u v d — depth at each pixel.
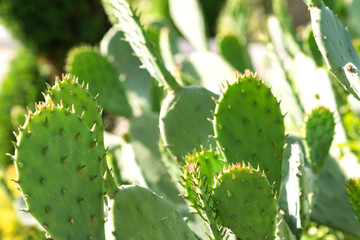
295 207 2.24
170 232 2.04
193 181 2.01
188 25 5.09
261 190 2.02
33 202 1.93
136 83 3.77
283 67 2.68
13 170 5.50
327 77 2.82
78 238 1.96
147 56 2.30
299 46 3.46
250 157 2.17
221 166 2.14
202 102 2.33
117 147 3.55
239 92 2.13
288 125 2.79
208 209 2.01
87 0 9.45
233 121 2.15
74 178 1.96
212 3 12.38
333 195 2.57
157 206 2.04
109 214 2.00
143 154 2.99
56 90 2.09
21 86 8.58
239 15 4.91
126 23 2.28
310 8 2.15
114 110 3.69
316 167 2.37
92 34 9.58
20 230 4.34
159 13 12.12
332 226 2.57
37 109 1.96
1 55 11.23
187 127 2.33
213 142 2.34
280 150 2.17
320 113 2.33
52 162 1.94
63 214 1.95
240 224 2.04
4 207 4.38
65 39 9.42
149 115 3.20
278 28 3.92
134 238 2.00
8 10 9.20
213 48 8.54
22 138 1.92
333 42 2.14
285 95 2.72
